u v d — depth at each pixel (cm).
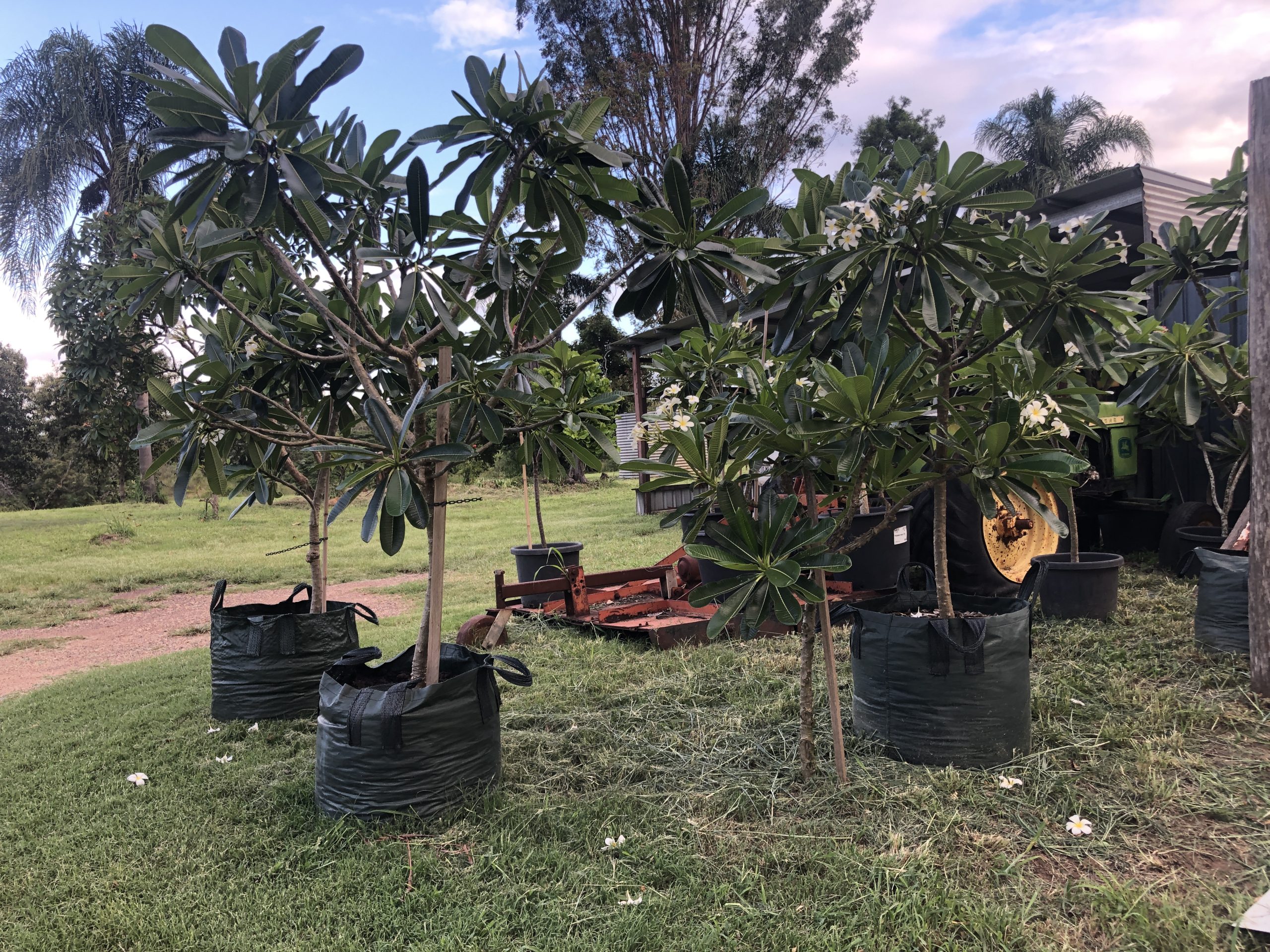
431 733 266
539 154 261
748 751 312
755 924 206
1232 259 473
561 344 381
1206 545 563
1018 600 328
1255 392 351
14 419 2906
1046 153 2280
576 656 470
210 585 906
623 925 206
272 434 279
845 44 2086
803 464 268
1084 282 683
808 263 280
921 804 262
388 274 287
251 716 379
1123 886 215
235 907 224
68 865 250
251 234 264
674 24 2017
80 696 455
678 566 614
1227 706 344
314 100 226
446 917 215
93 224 1049
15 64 1677
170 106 214
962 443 305
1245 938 196
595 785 293
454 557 1021
